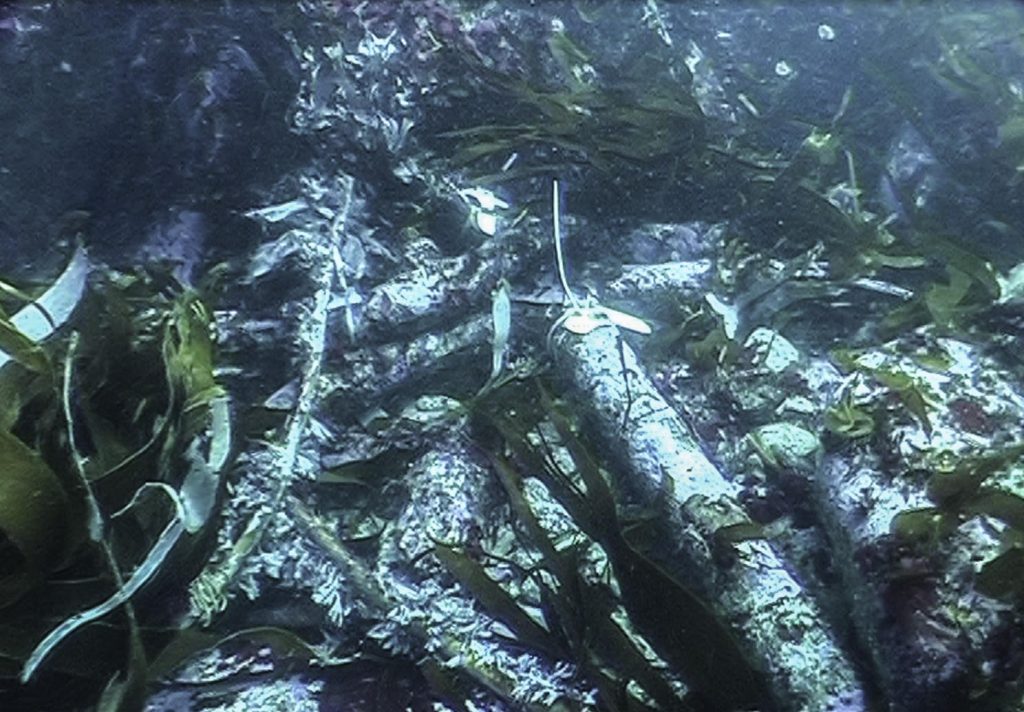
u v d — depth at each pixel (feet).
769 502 6.92
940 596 5.45
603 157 9.71
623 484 6.86
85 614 5.08
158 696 5.69
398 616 6.06
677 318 8.57
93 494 5.74
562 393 7.55
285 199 9.29
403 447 7.45
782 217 9.66
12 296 7.10
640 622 5.79
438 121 10.27
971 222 9.88
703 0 12.64
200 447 6.62
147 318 7.73
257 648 5.97
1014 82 11.96
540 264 8.96
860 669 5.39
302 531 6.49
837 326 8.87
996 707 5.16
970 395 7.50
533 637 5.99
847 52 11.97
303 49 10.00
